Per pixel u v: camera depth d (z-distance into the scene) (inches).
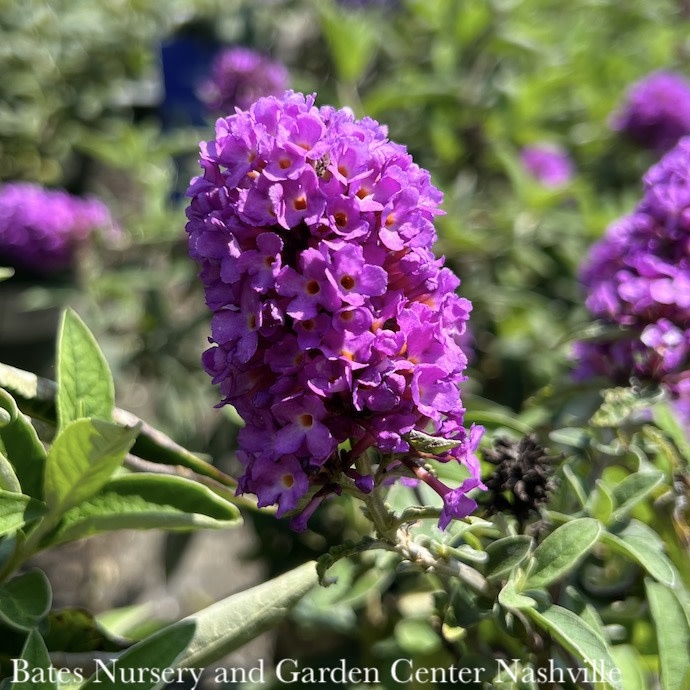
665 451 10.3
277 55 26.0
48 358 24.1
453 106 19.3
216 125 7.6
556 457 9.9
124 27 24.1
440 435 7.5
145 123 26.4
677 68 24.0
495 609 8.7
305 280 6.9
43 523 8.3
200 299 20.9
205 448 17.8
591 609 9.4
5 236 18.3
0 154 22.8
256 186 7.0
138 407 23.2
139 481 8.2
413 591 13.5
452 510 7.4
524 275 19.1
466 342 16.2
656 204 10.6
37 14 22.8
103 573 21.1
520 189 17.3
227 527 8.3
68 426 7.6
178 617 19.3
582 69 21.0
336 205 7.0
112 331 19.8
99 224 19.0
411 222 7.2
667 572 8.7
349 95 19.6
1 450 8.4
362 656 13.4
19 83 22.6
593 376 11.6
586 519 8.5
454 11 19.4
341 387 6.9
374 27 21.3
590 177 22.0
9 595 8.4
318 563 7.9
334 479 7.4
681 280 10.1
